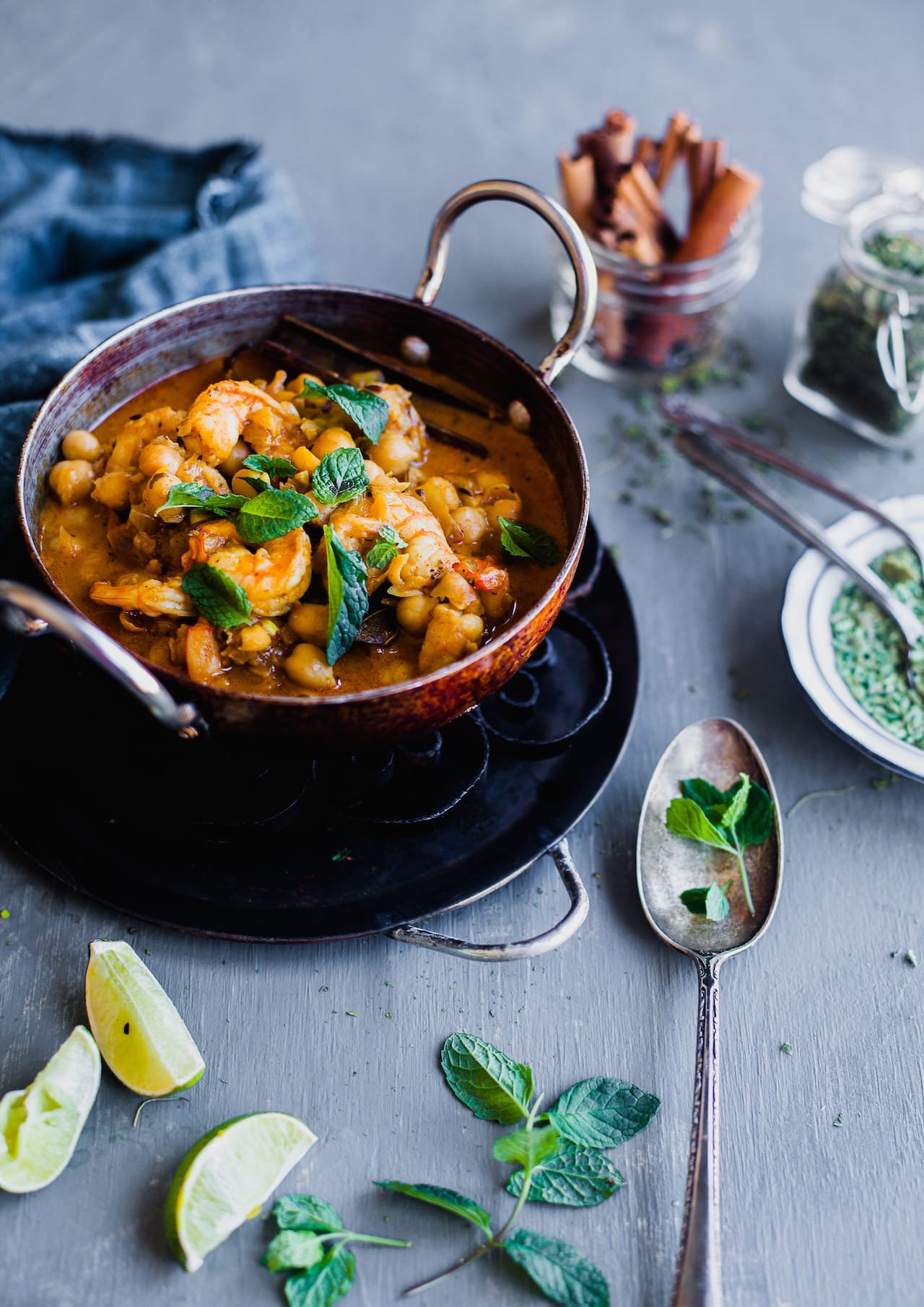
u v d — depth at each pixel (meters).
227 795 0.57
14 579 0.60
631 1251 0.51
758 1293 0.51
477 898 0.56
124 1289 0.50
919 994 0.56
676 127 0.69
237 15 0.90
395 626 0.55
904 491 0.70
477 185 0.59
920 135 0.85
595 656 0.62
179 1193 0.50
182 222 0.73
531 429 0.61
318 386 0.57
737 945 0.56
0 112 0.83
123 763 0.58
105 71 0.86
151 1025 0.52
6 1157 0.50
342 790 0.57
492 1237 0.51
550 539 0.57
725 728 0.61
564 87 0.87
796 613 0.62
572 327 0.58
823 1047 0.55
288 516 0.52
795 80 0.88
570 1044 0.55
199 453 0.55
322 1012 0.55
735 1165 0.53
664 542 0.68
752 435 0.69
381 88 0.86
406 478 0.59
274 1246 0.49
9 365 0.63
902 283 0.66
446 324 0.61
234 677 0.53
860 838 0.60
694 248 0.70
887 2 0.94
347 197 0.81
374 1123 0.53
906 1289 0.51
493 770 0.59
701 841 0.58
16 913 0.56
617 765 0.60
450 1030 0.55
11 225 0.72
